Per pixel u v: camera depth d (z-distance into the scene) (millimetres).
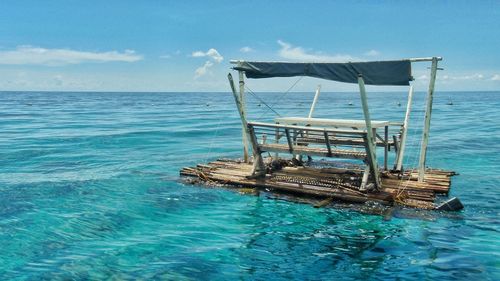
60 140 28688
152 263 8508
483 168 18141
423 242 9562
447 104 99125
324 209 11711
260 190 13430
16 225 10594
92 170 18141
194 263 8539
